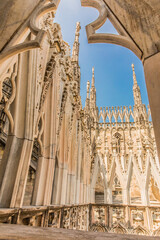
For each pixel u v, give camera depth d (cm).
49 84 527
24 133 377
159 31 123
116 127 2902
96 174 1030
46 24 498
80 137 1033
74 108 894
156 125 108
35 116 415
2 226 141
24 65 401
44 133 544
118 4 152
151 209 777
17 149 363
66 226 600
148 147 928
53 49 539
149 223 747
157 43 124
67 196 780
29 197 909
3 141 916
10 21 162
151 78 121
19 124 381
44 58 498
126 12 145
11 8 163
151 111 115
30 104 397
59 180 659
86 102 2380
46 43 513
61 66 680
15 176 336
